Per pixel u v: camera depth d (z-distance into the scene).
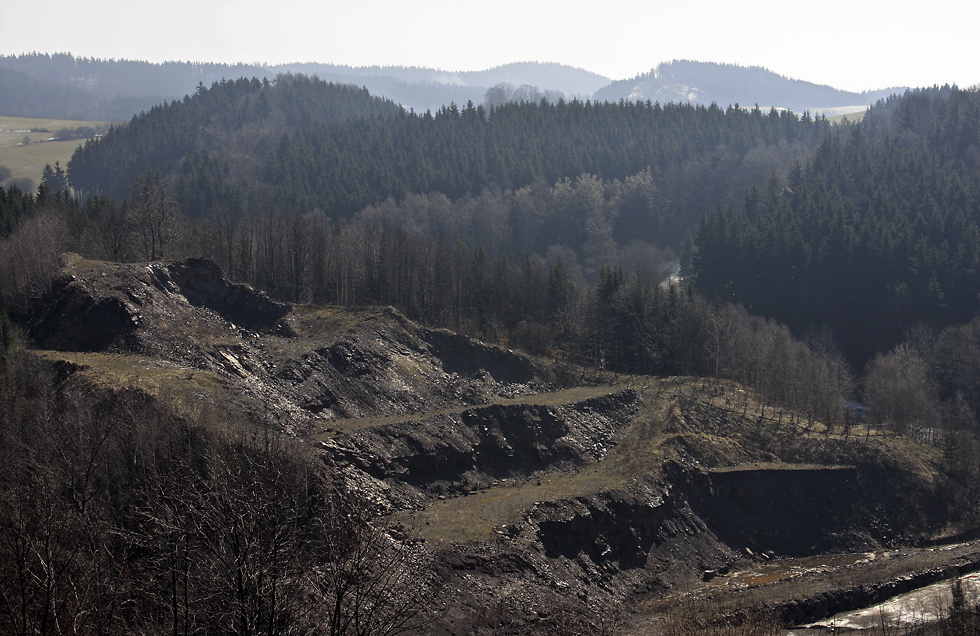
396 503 68.12
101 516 39.34
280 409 73.62
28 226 91.50
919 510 90.31
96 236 109.81
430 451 76.00
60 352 70.31
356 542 31.83
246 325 91.81
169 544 31.62
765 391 114.94
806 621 64.12
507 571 59.81
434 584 44.56
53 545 32.97
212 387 69.50
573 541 69.75
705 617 60.84
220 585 29.98
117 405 57.00
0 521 33.34
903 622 61.22
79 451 44.44
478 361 103.56
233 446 41.56
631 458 86.81
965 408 114.38
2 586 31.25
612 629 56.91
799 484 90.00
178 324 82.56
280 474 33.97
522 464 84.06
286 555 29.62
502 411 87.19
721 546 80.94
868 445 97.31
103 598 33.00
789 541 84.12
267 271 117.06
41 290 82.00
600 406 97.94
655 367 119.81
